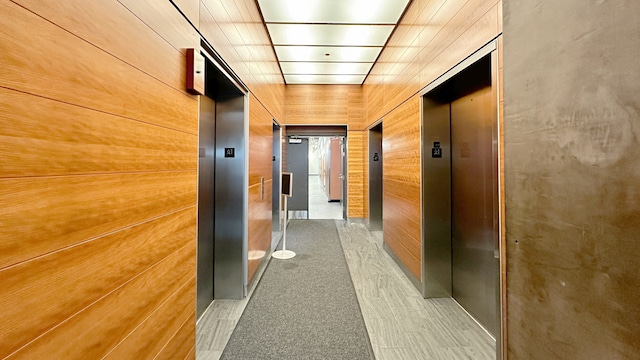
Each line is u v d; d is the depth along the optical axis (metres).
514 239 0.95
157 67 1.10
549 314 0.81
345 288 2.80
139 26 0.99
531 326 0.88
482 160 2.12
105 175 0.83
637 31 0.58
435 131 2.59
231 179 2.54
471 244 2.28
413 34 2.85
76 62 0.73
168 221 1.19
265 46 3.44
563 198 0.76
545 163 0.82
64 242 0.70
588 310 0.69
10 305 0.57
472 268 2.27
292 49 4.09
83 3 0.75
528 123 0.88
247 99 2.56
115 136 0.87
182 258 1.31
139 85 0.99
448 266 2.60
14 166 0.58
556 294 0.78
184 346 1.33
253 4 2.78
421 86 2.62
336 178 9.69
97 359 0.80
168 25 1.18
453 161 2.56
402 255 3.21
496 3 1.56
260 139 3.17
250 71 2.65
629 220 0.60
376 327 2.13
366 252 3.97
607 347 0.64
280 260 3.63
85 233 0.76
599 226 0.66
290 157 6.51
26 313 0.61
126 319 0.92
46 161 0.65
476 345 1.92
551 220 0.80
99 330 0.81
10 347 0.57
